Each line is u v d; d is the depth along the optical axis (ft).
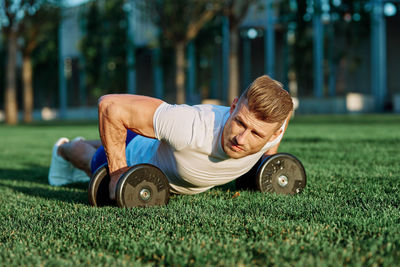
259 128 6.22
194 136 6.89
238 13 59.00
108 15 89.40
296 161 8.82
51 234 6.03
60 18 71.20
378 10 77.92
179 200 8.30
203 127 6.91
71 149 10.59
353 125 40.60
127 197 7.19
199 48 88.63
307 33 81.71
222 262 4.67
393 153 16.75
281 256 4.82
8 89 68.80
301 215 6.85
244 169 7.79
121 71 93.50
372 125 39.58
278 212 7.00
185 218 6.64
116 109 7.05
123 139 7.38
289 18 78.89
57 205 8.45
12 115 69.26
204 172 7.46
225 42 88.89
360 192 9.01
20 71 121.70
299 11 77.36
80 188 11.06
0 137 36.45
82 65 105.70
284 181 8.76
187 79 94.27
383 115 69.77
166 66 93.30
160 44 79.00
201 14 61.98
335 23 82.12
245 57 110.52
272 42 83.92
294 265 4.54
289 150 18.70
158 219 6.66
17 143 29.55
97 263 4.84
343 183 10.21
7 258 5.05
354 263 4.52
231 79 58.13
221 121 6.91
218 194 9.05
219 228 6.07
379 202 7.83
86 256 5.05
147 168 7.36
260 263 4.68
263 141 6.43
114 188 7.40
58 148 11.43
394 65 100.48
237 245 5.26
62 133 40.68
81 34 106.63
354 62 91.15
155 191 7.49
